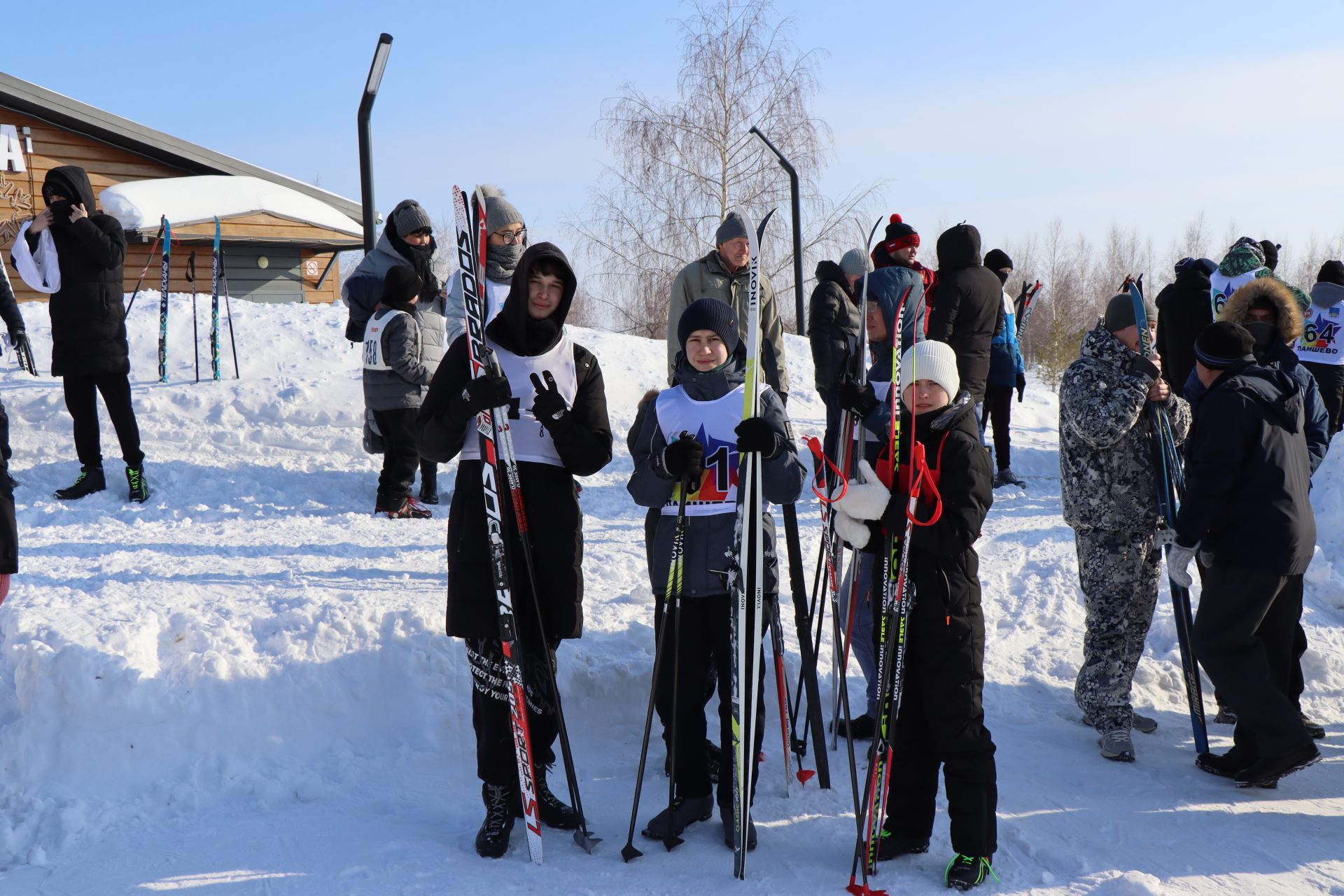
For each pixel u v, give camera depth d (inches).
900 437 118.8
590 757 152.4
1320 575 224.1
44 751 134.7
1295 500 136.9
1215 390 139.7
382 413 259.4
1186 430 160.2
